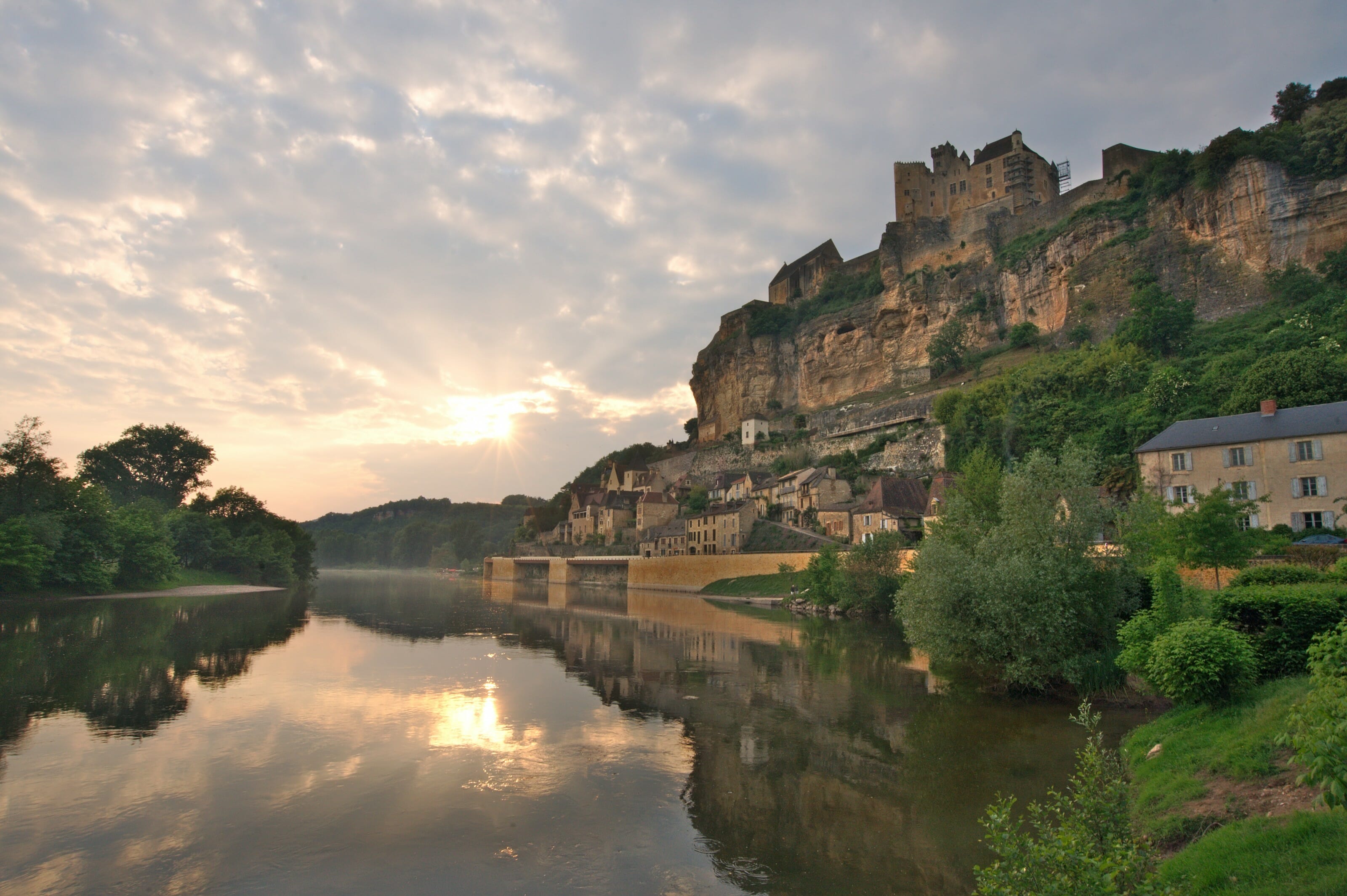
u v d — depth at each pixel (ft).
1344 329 188.03
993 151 404.77
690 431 611.47
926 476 282.56
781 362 481.87
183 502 416.05
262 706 82.12
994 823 27.25
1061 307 313.32
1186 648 53.67
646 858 44.06
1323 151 238.27
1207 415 183.21
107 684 92.38
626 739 69.77
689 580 308.40
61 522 226.17
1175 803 40.14
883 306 398.83
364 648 130.62
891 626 166.81
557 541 521.24
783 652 125.39
